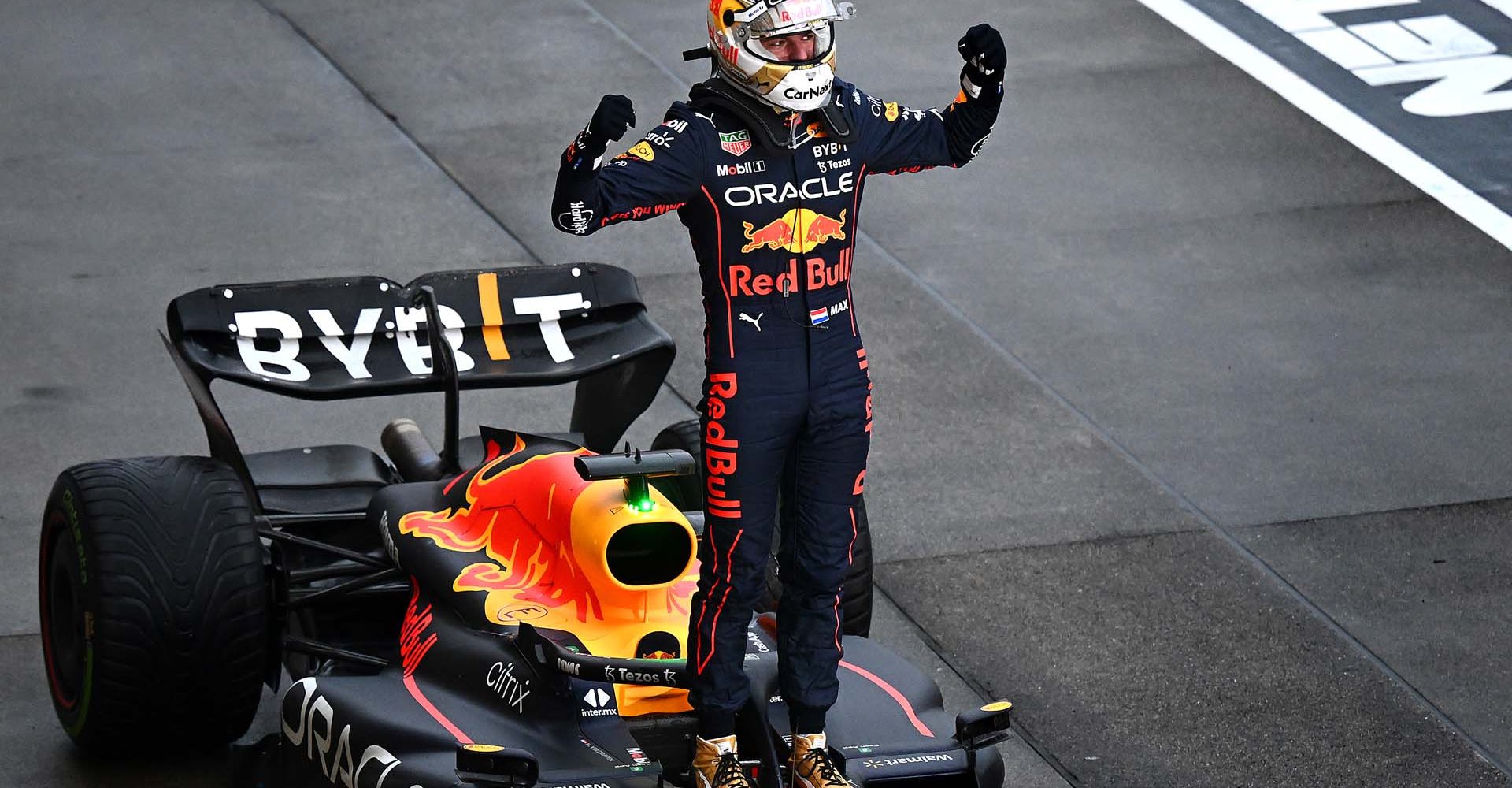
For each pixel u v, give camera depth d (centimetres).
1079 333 3616
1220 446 3206
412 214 3950
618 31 5078
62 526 2106
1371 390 3431
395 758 1788
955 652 2553
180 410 3122
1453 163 4497
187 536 2034
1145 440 3219
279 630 2131
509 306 2364
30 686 2325
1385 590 2761
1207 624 2652
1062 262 3922
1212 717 2423
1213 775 2295
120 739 2080
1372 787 2278
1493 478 3117
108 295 3509
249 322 2247
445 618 1984
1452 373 3506
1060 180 4328
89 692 2023
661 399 3247
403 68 4766
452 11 5175
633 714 1866
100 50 4769
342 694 1898
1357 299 3812
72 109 4391
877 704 1900
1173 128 4631
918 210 4159
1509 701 2489
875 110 1709
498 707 1847
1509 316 3759
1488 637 2644
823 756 1744
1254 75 4994
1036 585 2742
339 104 4525
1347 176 4409
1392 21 5384
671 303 3616
